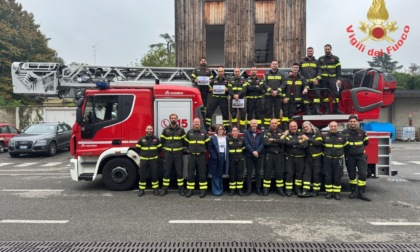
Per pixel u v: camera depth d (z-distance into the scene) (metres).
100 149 8.37
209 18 16.67
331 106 9.42
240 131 9.44
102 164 8.59
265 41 19.86
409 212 6.71
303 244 5.04
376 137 8.41
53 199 7.76
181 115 8.57
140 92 8.44
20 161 15.16
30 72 11.32
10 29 38.53
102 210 6.82
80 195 8.15
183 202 7.47
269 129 8.24
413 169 12.51
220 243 5.07
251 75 9.43
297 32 16.47
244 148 8.13
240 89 9.29
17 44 39.25
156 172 8.12
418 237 5.33
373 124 9.17
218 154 8.00
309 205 7.25
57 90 11.36
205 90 9.66
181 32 16.66
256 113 9.37
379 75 9.34
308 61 9.30
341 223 6.01
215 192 8.16
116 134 8.39
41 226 5.86
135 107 8.41
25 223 6.02
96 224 5.95
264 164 8.24
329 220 6.18
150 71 11.38
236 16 16.55
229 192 8.50
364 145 7.89
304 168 8.05
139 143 8.09
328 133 7.95
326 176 7.88
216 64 19.58
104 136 8.38
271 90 9.09
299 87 9.12
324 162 7.88
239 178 8.11
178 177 8.12
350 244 5.04
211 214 6.54
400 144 23.64
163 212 6.68
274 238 5.28
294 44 16.47
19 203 7.40
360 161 7.82
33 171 12.18
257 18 16.59
